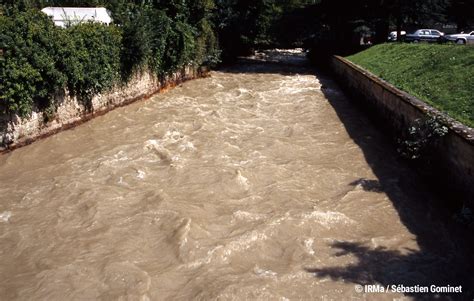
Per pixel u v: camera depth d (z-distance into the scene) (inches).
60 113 534.6
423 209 343.3
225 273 263.7
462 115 389.4
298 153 474.3
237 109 679.1
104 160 448.1
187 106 696.4
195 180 396.5
